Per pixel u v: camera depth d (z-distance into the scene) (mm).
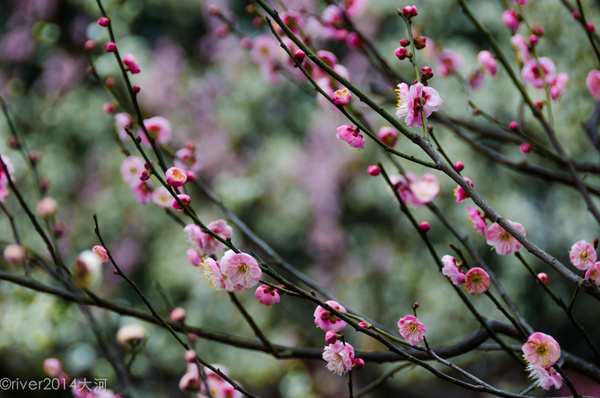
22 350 4457
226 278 1485
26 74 6855
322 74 2119
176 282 6574
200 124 6957
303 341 7375
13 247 1955
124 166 2057
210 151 6891
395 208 6855
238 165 6977
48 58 6746
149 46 7223
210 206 6789
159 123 2227
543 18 3434
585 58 3428
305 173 7062
